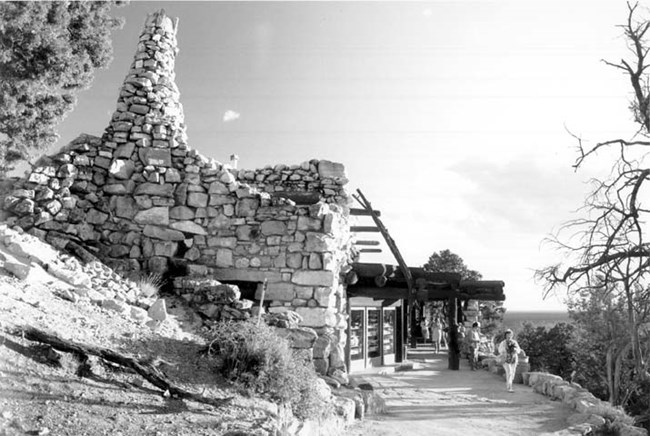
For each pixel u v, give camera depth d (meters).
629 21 11.17
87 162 12.81
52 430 4.70
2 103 9.95
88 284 9.26
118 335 7.34
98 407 5.39
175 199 12.88
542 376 14.91
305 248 12.45
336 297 14.40
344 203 15.84
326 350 10.97
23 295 7.26
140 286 10.71
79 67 11.07
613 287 10.71
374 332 19.58
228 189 12.95
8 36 9.02
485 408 12.07
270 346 7.62
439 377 17.16
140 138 13.23
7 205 11.72
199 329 9.50
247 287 12.44
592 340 29.77
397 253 17.56
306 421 7.29
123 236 12.62
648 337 11.92
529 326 43.31
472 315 25.00
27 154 13.53
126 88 13.90
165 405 5.93
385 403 11.90
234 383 7.09
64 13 10.14
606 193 11.08
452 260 42.38
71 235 12.10
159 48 14.56
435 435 9.16
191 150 13.20
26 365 5.63
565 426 10.51
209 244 12.71
